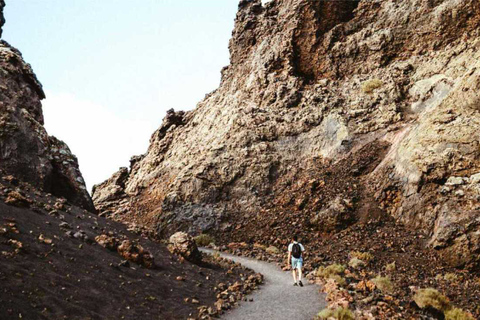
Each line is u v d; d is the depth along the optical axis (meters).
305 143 36.22
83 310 8.53
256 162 35.97
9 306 7.32
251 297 13.28
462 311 13.33
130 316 9.22
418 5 38.72
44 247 10.84
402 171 26.53
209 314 10.79
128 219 41.47
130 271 12.34
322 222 26.92
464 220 20.67
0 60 23.08
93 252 12.41
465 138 24.00
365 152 31.77
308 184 31.38
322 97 38.91
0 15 26.81
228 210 33.44
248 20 52.53
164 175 46.84
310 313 11.05
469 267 19.17
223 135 40.81
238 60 52.53
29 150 20.30
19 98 22.39
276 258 22.59
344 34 42.25
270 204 32.50
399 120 32.97
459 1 35.75
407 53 38.03
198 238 29.77
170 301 11.23
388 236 23.62
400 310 12.19
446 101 27.81
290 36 43.34
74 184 22.52
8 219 11.32
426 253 21.12
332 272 16.89
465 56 32.62
